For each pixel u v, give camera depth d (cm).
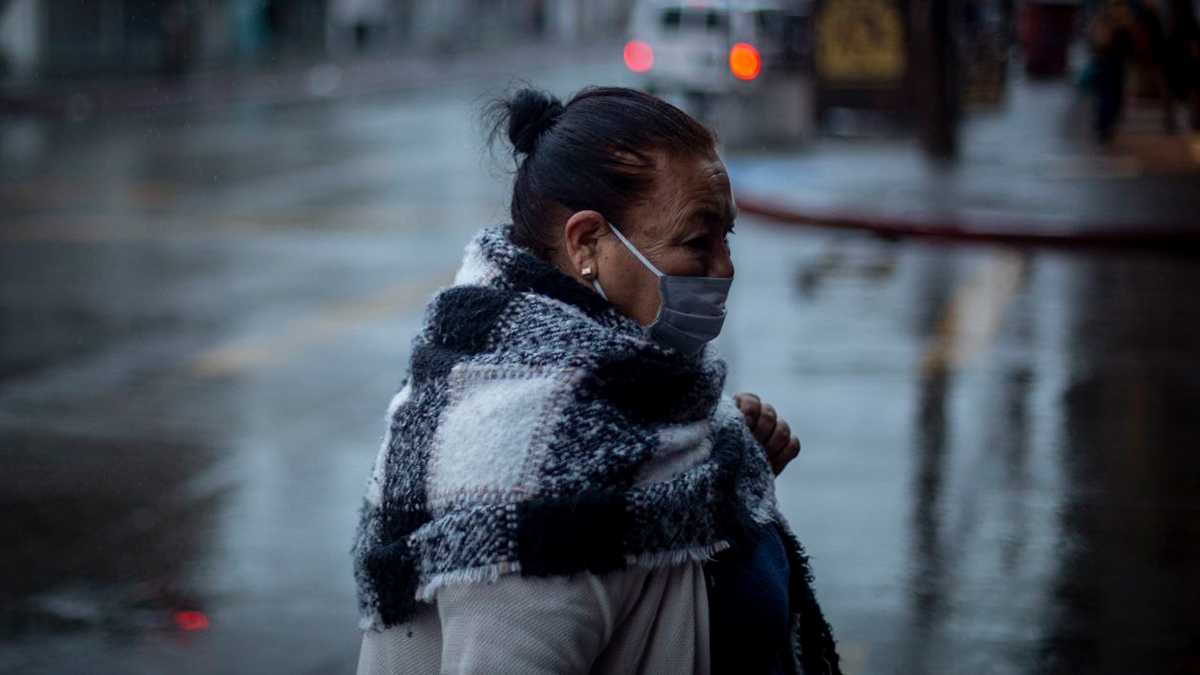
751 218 1778
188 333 1116
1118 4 2411
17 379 971
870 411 882
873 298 1255
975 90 2995
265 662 543
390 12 5712
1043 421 862
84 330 1127
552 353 172
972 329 1126
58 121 3034
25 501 725
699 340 186
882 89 2550
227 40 4475
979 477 754
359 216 1794
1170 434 834
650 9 2880
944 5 2138
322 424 867
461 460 168
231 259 1468
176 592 611
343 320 1167
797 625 206
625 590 169
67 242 1568
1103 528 678
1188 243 1496
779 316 1173
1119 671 530
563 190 182
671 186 180
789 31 2861
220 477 767
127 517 704
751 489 195
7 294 1267
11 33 3584
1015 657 541
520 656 163
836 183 1914
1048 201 1717
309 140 2744
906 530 673
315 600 603
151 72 3962
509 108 190
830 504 709
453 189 2053
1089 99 3006
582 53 6612
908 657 540
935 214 1630
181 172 2238
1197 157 2159
